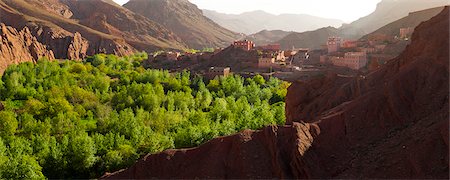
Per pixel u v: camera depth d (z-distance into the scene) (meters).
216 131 66.50
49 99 94.44
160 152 39.19
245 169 35.28
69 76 123.31
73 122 80.19
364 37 184.12
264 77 133.38
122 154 60.44
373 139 36.38
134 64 173.00
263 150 36.38
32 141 64.62
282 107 83.25
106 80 120.88
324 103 50.44
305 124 37.16
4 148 58.28
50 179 58.59
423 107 37.34
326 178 33.41
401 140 34.38
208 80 132.38
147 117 82.56
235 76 131.25
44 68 133.12
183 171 37.59
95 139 65.19
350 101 43.41
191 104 102.00
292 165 34.25
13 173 52.31
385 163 32.69
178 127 76.62
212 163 36.91
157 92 107.44
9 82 107.38
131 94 105.19
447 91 37.03
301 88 56.44
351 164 34.31
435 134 31.91
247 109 88.88
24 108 92.38
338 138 36.78
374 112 38.34
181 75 142.12
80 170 60.22
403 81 39.53
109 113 91.19
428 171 30.27
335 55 144.12
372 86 46.53
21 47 162.62
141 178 38.28
